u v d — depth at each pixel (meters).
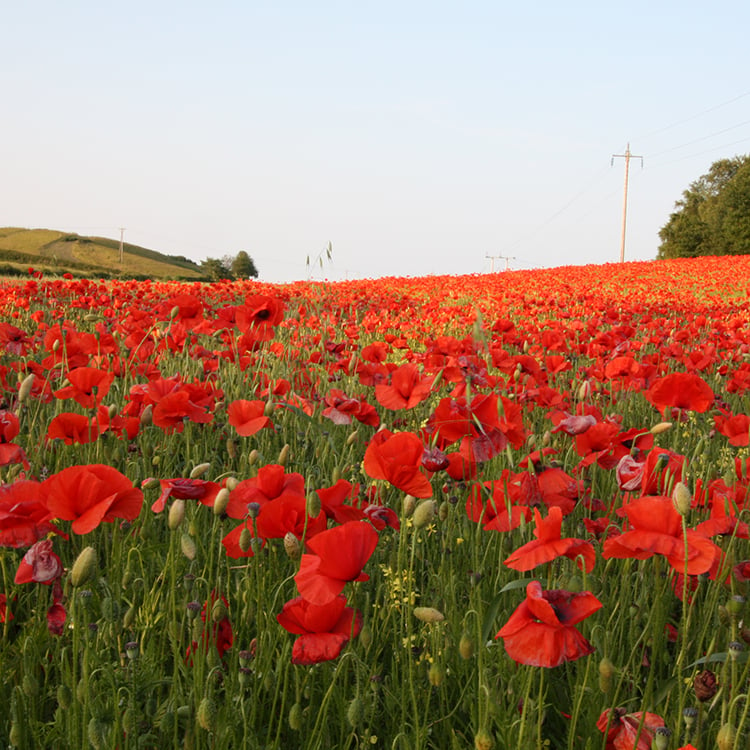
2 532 2.09
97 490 2.10
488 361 5.34
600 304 15.20
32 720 2.20
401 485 2.41
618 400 5.99
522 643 1.83
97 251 132.12
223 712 2.14
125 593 2.86
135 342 5.40
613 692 2.45
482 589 2.96
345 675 2.45
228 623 2.48
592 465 3.73
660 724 2.09
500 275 33.16
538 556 2.01
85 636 2.04
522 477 2.70
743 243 84.81
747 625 2.60
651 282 31.03
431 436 3.30
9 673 2.52
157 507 2.36
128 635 2.62
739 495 2.84
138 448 4.01
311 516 2.17
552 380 6.84
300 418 4.41
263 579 2.51
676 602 3.15
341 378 5.99
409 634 2.25
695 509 2.96
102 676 2.31
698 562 1.97
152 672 2.46
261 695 2.53
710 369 7.05
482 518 2.71
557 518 2.05
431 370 4.77
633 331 7.60
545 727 2.60
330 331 7.25
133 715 2.10
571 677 2.60
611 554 2.09
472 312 11.68
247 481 2.45
